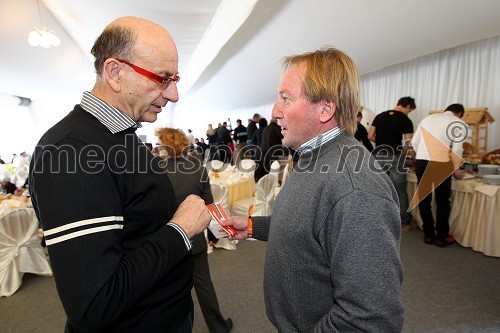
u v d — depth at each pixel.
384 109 4.59
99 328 0.50
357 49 3.26
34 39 3.53
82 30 4.34
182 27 3.33
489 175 2.35
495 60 3.20
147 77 0.60
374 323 0.51
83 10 3.37
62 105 9.89
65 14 3.97
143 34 0.59
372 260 0.52
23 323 1.77
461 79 3.52
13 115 8.87
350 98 0.66
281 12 2.71
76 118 0.61
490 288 1.93
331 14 2.55
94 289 0.49
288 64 0.73
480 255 2.40
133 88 0.61
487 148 3.27
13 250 2.16
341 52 0.69
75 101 9.81
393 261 0.53
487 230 2.36
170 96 0.66
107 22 3.44
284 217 0.66
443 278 2.06
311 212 0.61
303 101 0.67
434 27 2.61
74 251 0.49
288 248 0.65
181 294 0.75
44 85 7.66
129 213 0.62
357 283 0.52
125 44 0.58
